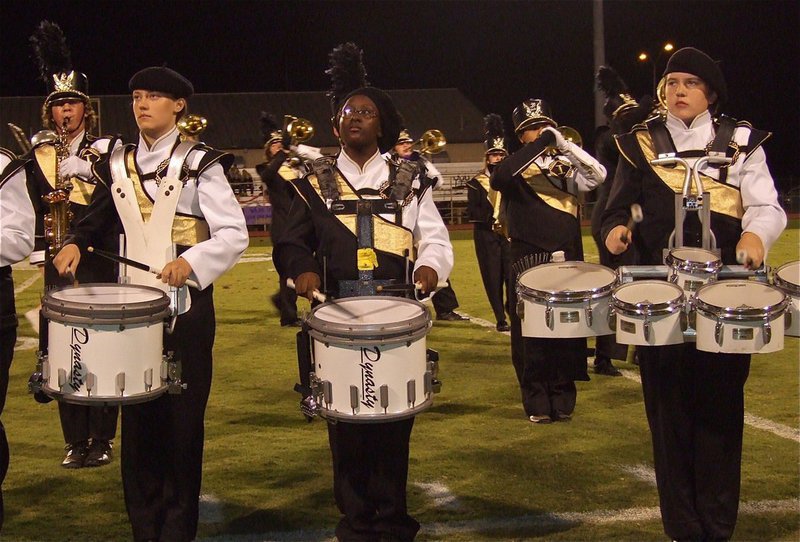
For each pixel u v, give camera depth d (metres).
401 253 4.08
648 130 4.31
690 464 4.12
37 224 5.63
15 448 5.96
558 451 5.67
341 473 4.00
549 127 6.35
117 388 3.69
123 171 4.25
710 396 4.04
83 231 4.33
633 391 7.14
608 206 4.38
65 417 5.57
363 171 4.18
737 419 4.06
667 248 4.23
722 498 4.07
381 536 4.00
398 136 4.27
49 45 5.86
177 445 4.15
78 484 5.24
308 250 4.15
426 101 37.41
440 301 10.66
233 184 26.95
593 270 4.59
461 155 36.38
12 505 4.92
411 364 3.63
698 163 4.11
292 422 6.49
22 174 4.34
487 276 9.76
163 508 4.18
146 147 4.29
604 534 4.38
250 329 10.39
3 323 4.30
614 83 7.34
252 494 5.02
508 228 6.51
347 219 4.09
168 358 3.84
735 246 4.21
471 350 8.95
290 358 8.76
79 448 5.59
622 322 3.90
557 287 4.37
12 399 7.31
